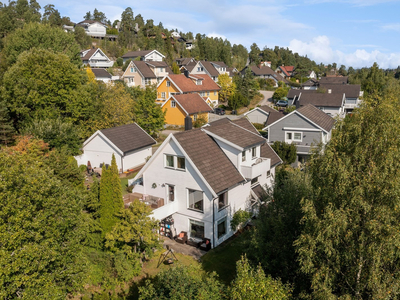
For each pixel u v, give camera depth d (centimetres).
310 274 1368
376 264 1186
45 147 2950
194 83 7100
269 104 8138
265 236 1667
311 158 1490
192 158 2266
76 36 11800
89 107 4181
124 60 10556
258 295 1284
